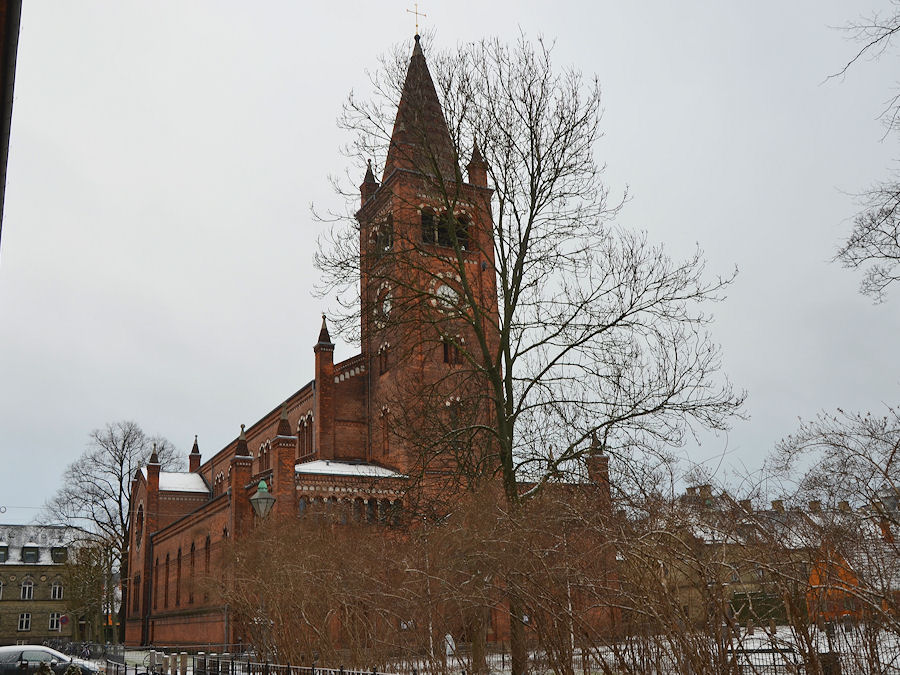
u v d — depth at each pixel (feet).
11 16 29.43
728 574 38.11
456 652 60.08
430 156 90.22
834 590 35.68
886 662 35.35
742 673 39.19
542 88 89.35
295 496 160.56
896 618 33.14
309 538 103.50
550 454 78.84
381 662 65.87
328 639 77.25
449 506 82.74
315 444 190.39
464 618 58.29
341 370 191.01
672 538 38.45
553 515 46.29
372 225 98.68
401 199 101.65
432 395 94.84
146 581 254.88
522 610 50.31
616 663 41.47
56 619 364.99
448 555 59.11
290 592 83.87
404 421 110.63
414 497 92.48
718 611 36.78
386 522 96.73
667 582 38.73
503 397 84.84
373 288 104.12
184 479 292.40
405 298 91.86
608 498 44.75
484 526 54.90
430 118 93.71
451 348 173.27
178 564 223.92
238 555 116.78
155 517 266.36
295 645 83.10
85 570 278.05
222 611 176.35
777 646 37.93
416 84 93.04
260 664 85.97
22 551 371.97
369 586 71.41
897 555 35.78
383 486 132.26
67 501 283.79
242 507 175.94
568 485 62.54
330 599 77.66
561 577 42.96
